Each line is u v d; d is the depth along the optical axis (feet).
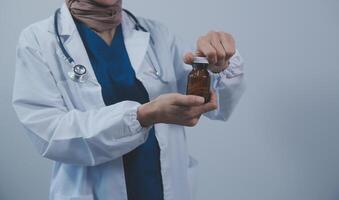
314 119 5.11
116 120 2.57
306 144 5.18
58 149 2.71
